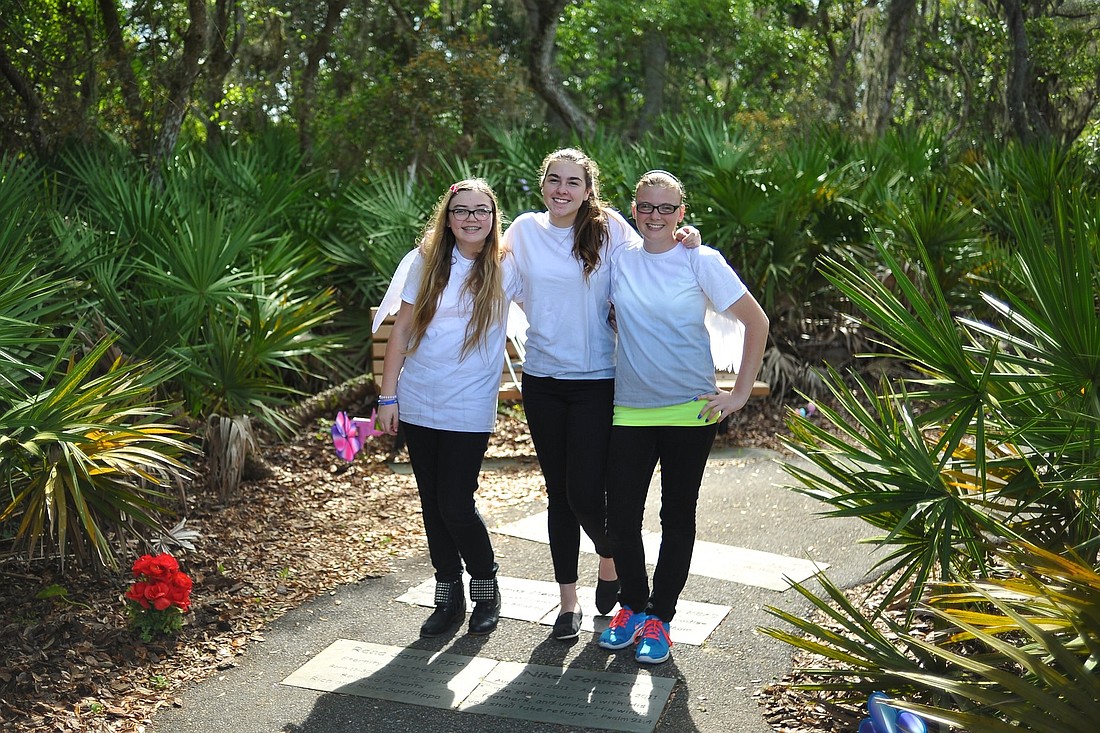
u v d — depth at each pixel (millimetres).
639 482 3525
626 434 3492
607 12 18797
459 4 14922
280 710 3391
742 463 6480
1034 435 3297
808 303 8422
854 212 8250
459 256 3709
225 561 4629
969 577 3424
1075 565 2418
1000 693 2568
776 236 8000
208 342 5867
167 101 8727
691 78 20891
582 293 3539
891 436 3447
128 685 3543
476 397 3732
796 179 8172
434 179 8992
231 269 6297
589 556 4754
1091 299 3045
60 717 3291
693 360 3426
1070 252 3082
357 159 11609
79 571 4277
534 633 3936
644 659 3635
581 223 3549
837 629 3920
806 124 16547
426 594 4348
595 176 3588
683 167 8836
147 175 8086
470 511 3830
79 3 9297
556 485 3736
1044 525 3387
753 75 21141
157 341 5465
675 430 3473
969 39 17984
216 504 5297
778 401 7641
